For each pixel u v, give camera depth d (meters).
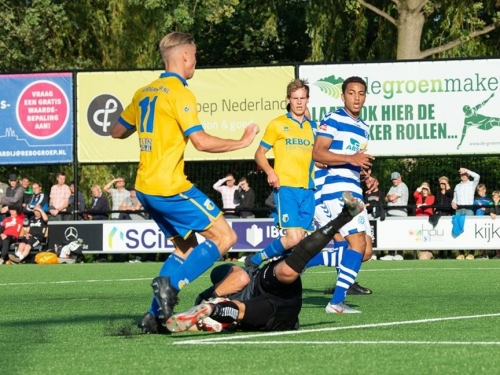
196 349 15.36
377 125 55.91
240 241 56.12
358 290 29.00
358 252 22.67
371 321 20.19
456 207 55.47
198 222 17.30
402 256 57.19
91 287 33.78
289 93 27.97
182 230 17.42
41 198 58.97
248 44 96.25
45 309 24.59
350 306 24.48
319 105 55.91
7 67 79.06
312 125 28.50
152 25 75.50
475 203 55.78
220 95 56.34
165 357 14.50
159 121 17.30
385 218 55.72
